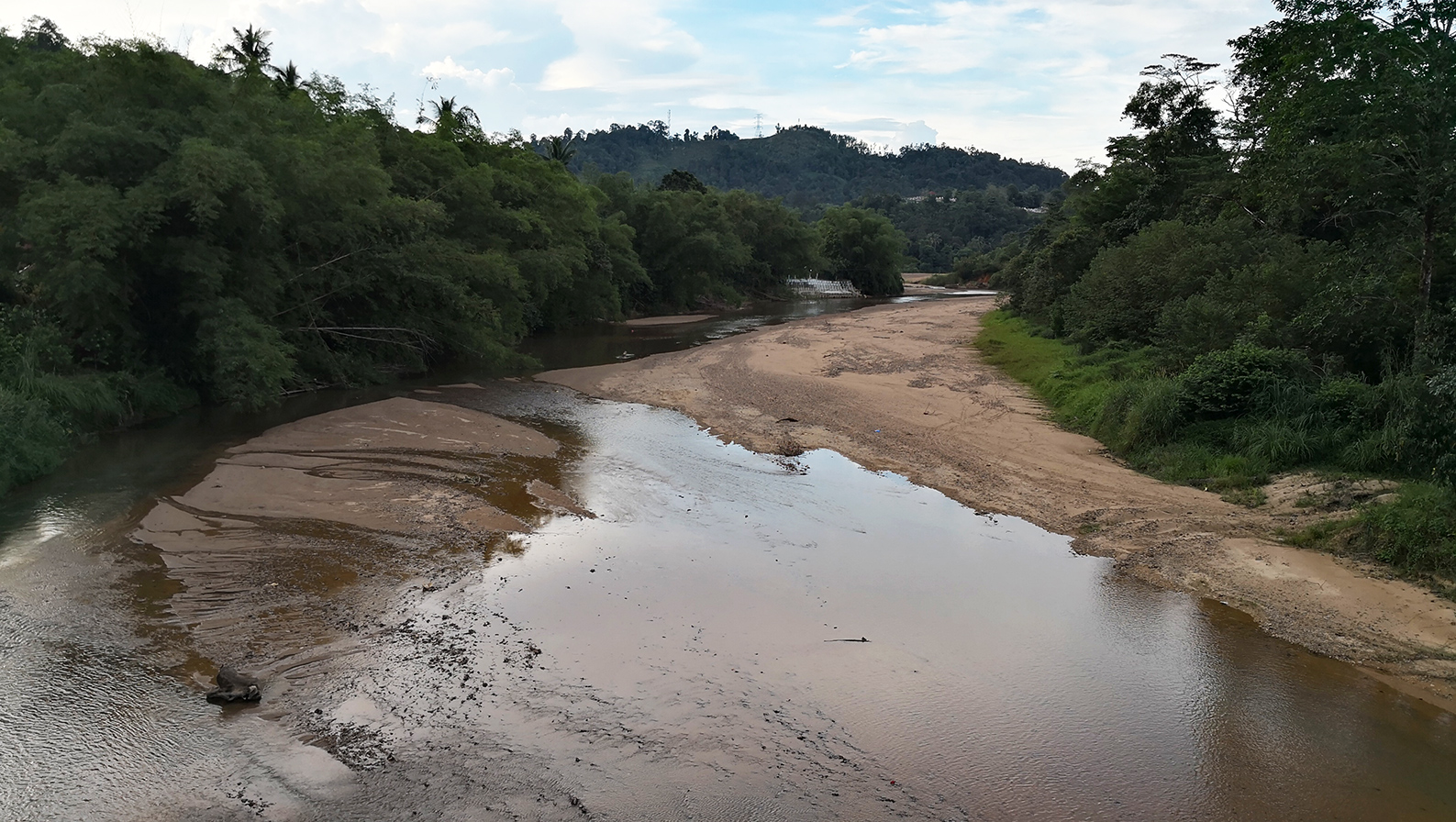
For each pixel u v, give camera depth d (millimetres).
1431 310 15617
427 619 9383
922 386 25281
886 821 6281
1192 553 11875
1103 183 39375
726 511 13836
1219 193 29266
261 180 19047
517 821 6125
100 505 13078
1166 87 36656
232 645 8680
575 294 43844
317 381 24516
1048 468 16484
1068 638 9469
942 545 12430
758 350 34219
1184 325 20844
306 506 13195
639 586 10562
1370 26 15898
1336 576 10875
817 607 10117
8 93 18750
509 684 8039
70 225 16969
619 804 6359
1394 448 13359
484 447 17547
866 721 7648
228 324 19422
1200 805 6641
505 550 11664
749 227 73750
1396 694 8297
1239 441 15602
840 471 16547
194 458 16062
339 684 7953
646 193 62781
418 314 27328
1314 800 6719
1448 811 6598
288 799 6332
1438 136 15367
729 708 7758
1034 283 40844
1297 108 17297
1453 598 10062
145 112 19031
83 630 8938
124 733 7137
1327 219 19906
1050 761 7152
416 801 6324
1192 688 8391
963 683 8383
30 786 6457
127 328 19328
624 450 17781
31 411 15391
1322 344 17359
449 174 31562
